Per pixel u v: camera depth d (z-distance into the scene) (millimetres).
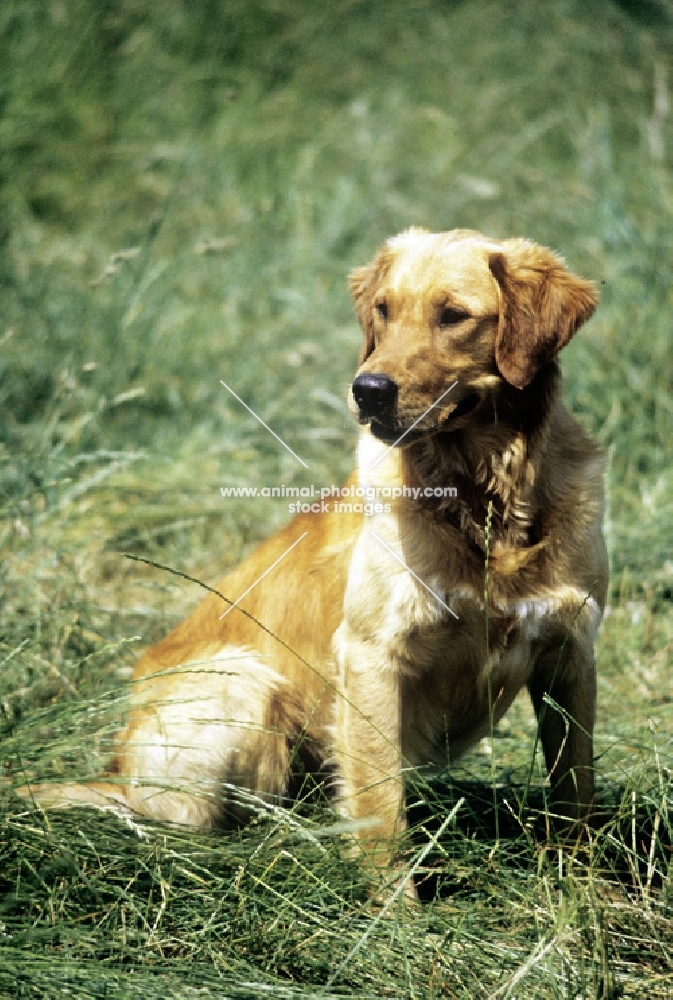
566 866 5102
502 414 5344
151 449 9711
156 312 10922
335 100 15586
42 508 8156
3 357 10109
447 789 5980
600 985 4289
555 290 5449
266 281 12070
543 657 5516
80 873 4508
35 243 12602
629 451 9266
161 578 8406
